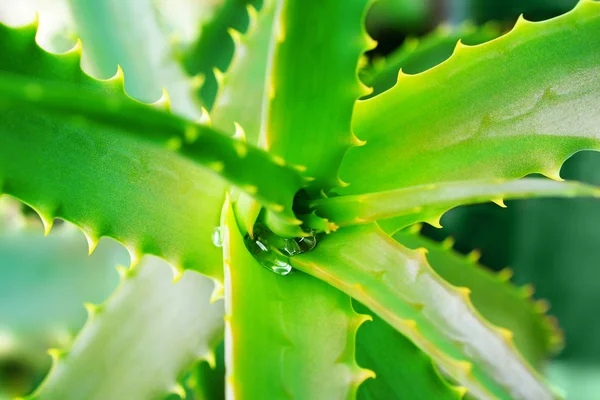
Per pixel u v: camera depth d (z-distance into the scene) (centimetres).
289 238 22
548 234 35
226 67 35
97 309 26
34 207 22
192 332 26
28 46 21
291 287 22
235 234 21
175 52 30
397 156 24
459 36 34
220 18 35
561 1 38
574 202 35
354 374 21
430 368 26
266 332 21
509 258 36
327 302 22
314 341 21
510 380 20
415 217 24
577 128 24
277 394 20
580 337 35
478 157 24
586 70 24
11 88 14
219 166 18
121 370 26
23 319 32
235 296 21
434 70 24
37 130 22
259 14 27
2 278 32
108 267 33
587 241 35
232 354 20
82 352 26
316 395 21
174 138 16
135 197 23
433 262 32
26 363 34
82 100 15
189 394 31
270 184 19
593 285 35
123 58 30
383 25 44
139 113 15
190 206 23
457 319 21
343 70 20
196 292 27
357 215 21
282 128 21
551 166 24
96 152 22
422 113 24
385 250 22
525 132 24
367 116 24
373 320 26
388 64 34
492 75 24
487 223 36
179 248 23
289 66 20
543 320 33
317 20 19
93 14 31
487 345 21
